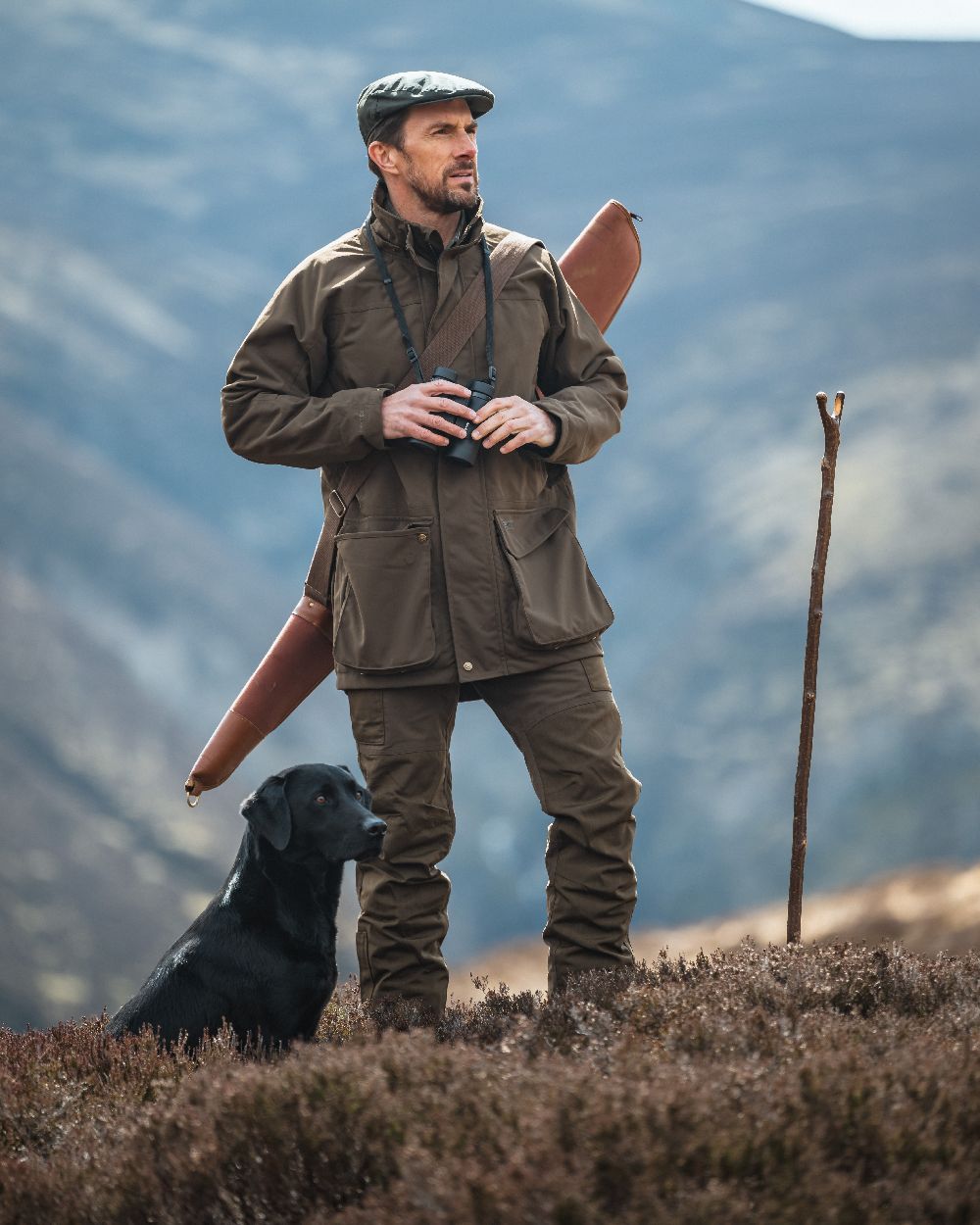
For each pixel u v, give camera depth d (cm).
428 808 1039
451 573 994
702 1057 752
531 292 1041
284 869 1043
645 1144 598
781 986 937
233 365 1046
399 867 1045
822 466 1196
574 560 1042
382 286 1022
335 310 1026
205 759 1145
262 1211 650
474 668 995
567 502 1066
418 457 1000
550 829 1049
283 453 1014
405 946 1048
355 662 1018
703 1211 557
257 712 1149
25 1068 923
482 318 1021
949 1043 765
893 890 4238
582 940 1038
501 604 999
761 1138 609
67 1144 793
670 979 985
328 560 1130
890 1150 625
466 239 1030
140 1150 715
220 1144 684
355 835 1009
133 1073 906
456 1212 562
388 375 1018
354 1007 1138
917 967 988
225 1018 1012
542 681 1018
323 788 1036
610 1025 836
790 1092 649
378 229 1025
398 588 1002
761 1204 572
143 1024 1019
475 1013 1038
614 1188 588
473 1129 635
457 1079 697
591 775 1016
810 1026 802
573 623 1013
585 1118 615
